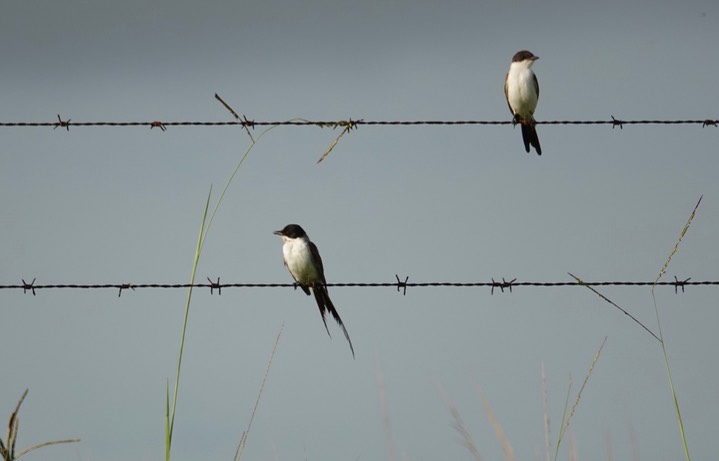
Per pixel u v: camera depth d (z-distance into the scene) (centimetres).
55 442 714
